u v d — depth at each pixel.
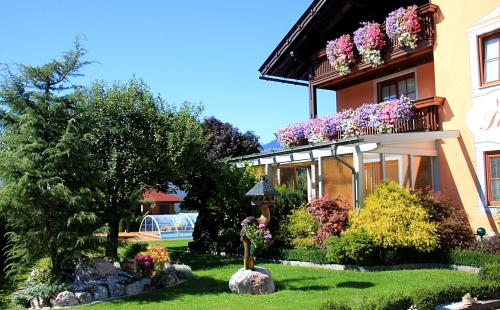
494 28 13.72
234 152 25.61
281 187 16.20
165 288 10.56
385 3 19.12
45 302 9.29
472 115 14.20
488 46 14.02
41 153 9.88
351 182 15.05
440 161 14.95
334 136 17.78
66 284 9.84
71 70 10.52
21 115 10.03
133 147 14.71
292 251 13.68
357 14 19.81
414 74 17.67
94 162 10.63
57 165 9.95
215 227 17.16
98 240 10.32
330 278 10.90
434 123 15.09
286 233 14.48
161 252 11.70
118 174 14.59
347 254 11.90
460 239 12.31
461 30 14.66
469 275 10.72
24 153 9.68
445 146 14.85
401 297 7.82
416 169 15.15
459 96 14.62
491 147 13.65
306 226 14.16
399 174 15.23
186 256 16.52
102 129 13.92
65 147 9.78
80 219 9.60
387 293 8.84
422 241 11.77
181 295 9.73
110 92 14.98
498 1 13.71
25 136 9.80
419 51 15.91
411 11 15.75
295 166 18.78
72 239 10.15
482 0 14.10
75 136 10.08
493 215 13.52
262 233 9.97
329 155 15.34
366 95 19.80
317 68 20.20
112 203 13.82
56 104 10.26
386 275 10.98
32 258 10.01
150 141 14.83
